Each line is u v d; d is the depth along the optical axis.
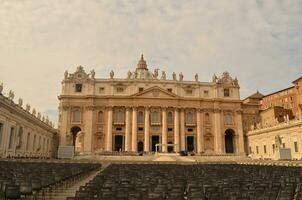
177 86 90.31
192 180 17.92
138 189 13.63
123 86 88.50
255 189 13.70
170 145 81.12
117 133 85.69
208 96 91.69
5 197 13.73
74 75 88.25
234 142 90.31
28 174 19.25
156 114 87.75
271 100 98.88
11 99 50.38
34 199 16.48
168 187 14.19
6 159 44.41
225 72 94.25
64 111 85.25
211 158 67.19
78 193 12.33
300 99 81.25
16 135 52.97
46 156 76.62
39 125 68.00
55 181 18.77
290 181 17.69
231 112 91.69
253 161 55.59
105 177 19.03
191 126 88.75
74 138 88.75
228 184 15.67
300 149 61.59
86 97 86.25
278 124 71.50
